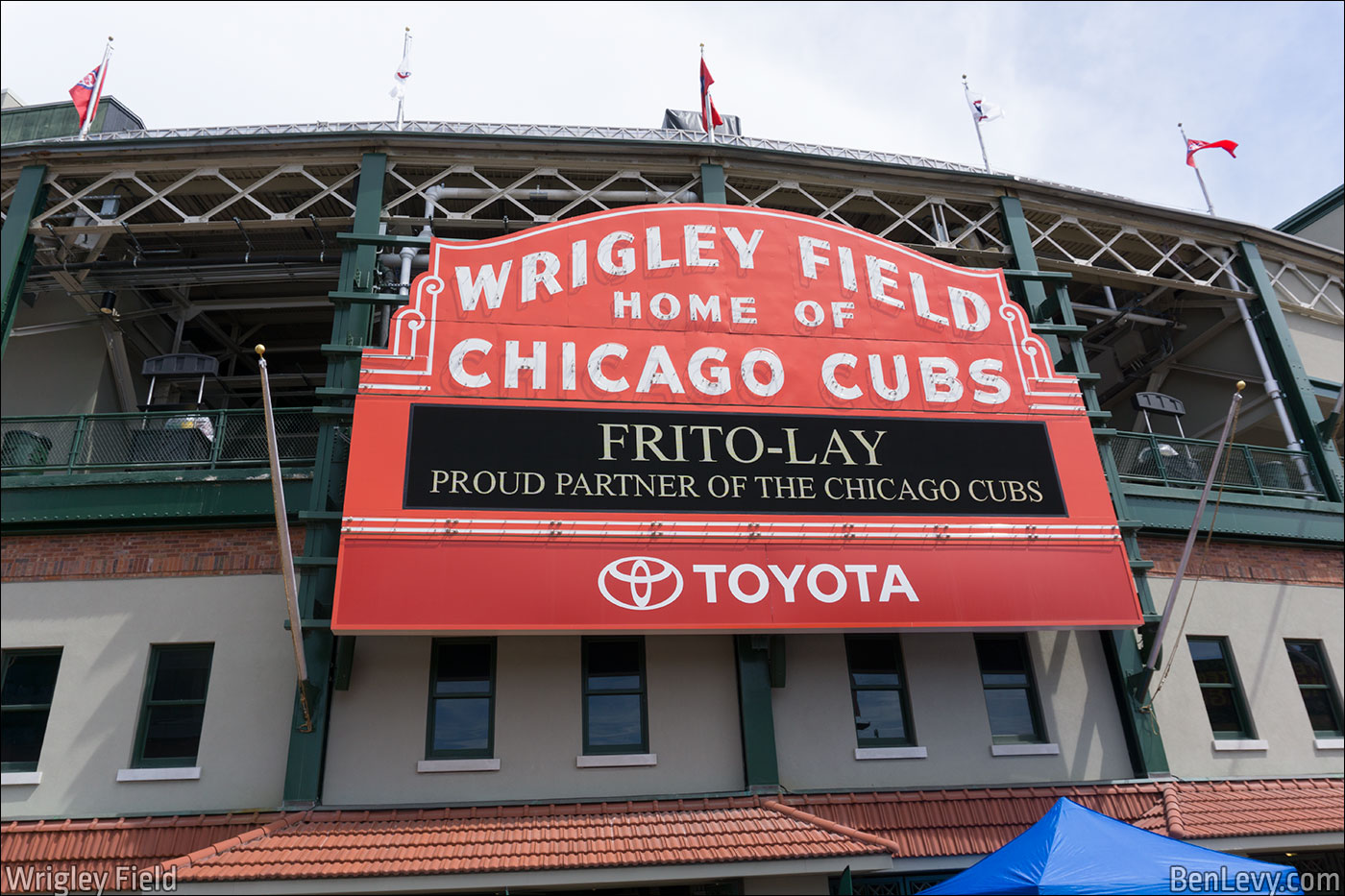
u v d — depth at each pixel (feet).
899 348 49.06
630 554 41.63
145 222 60.49
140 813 39.24
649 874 35.04
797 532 43.39
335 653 41.47
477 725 41.98
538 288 46.91
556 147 54.85
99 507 44.11
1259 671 51.24
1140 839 30.25
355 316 47.32
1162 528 51.83
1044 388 49.75
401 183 56.65
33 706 41.70
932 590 43.39
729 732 43.01
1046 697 46.75
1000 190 60.54
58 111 68.33
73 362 57.88
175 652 42.75
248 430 47.47
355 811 38.52
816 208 61.87
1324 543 55.88
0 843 37.52
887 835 40.32
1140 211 64.28
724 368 46.62
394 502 40.81
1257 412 66.54
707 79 59.47
